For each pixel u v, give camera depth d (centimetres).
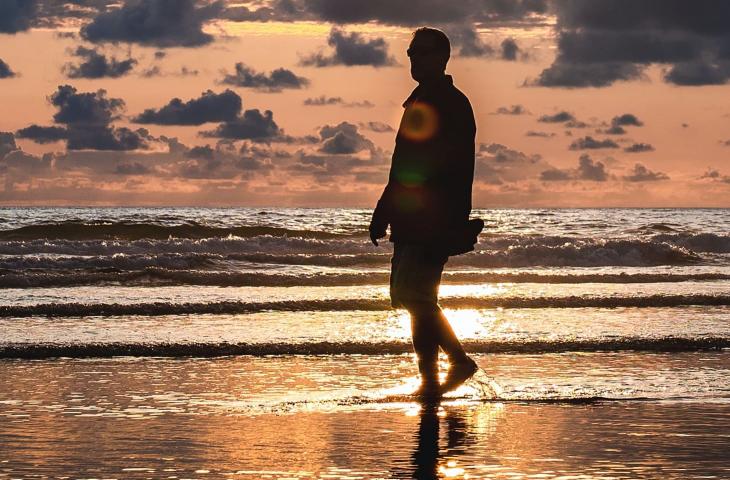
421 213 1177
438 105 1170
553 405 1194
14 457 913
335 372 1509
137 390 1326
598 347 1762
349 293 2955
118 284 3206
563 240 5738
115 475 847
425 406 1182
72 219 9106
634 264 4838
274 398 1270
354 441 988
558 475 851
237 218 10956
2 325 2053
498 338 1830
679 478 841
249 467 877
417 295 1212
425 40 1173
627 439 999
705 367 1554
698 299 2659
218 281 3297
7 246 5022
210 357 1661
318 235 6462
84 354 1672
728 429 1052
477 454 932
